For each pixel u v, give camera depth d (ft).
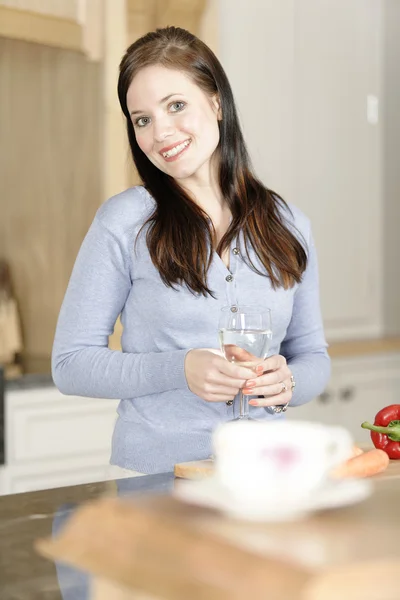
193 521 3.29
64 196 11.98
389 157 14.98
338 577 2.80
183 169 6.35
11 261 12.59
